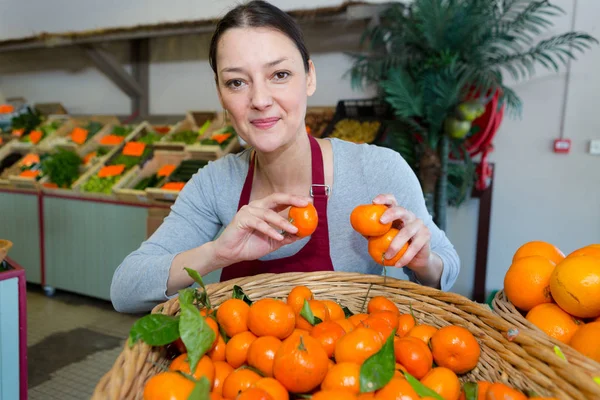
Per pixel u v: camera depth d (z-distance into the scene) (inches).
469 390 26.4
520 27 107.8
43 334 116.3
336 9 114.0
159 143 139.8
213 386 27.8
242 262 45.1
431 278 40.2
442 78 97.6
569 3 114.3
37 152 158.1
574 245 119.9
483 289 127.6
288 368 24.9
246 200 45.7
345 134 119.4
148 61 175.8
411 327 33.0
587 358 24.7
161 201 120.6
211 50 38.8
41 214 145.6
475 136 111.3
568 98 116.2
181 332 26.5
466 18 97.4
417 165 112.0
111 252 132.8
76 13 187.6
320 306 32.7
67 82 199.6
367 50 136.4
